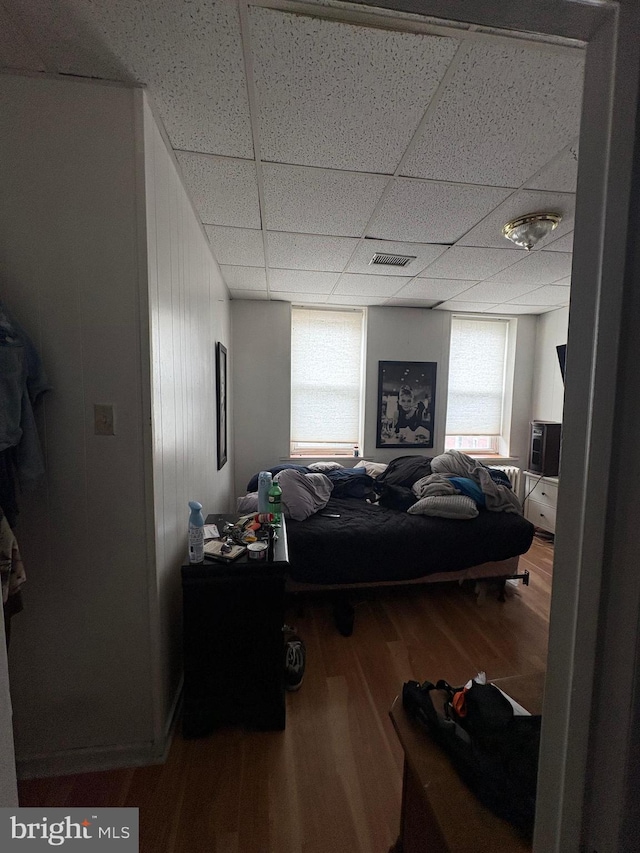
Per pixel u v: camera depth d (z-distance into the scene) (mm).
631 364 387
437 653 1908
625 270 390
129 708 1316
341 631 2053
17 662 1261
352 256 2465
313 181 1616
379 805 1180
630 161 386
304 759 1327
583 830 436
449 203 1790
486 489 2564
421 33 959
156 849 1062
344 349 3893
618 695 401
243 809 1161
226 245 2297
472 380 4113
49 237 1173
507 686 961
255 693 1420
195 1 890
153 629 1308
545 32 456
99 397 1234
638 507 380
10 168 1144
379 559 2158
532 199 1753
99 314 1212
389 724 1477
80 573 1269
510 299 3457
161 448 1358
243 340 3645
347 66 1056
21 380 1071
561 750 471
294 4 894
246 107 1211
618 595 401
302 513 2340
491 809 662
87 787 1227
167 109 1229
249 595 1391
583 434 441
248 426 3727
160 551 1346
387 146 1394
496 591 2547
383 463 3832
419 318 3857
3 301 1150
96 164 1168
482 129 1296
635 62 383
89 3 895
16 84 1124
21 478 1104
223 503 3053
